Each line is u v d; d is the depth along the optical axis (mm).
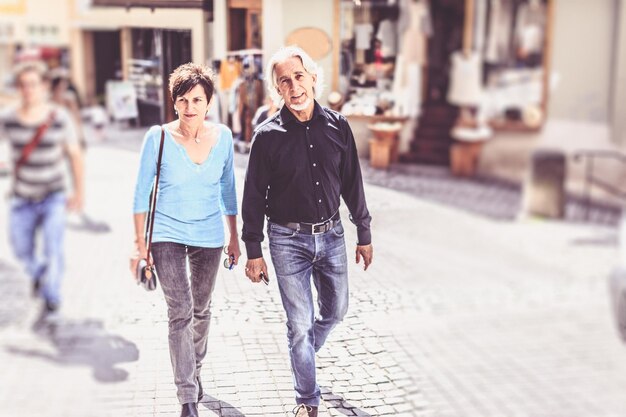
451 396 3400
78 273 3803
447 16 8531
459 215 6414
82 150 3674
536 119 8461
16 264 4027
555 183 7410
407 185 6031
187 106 2342
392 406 2980
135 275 2414
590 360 4148
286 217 2410
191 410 2430
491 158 8227
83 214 3916
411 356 3488
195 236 2432
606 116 8367
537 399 3576
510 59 8703
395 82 7281
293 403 2688
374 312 3531
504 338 4285
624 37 8367
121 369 2934
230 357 2885
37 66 3590
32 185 3850
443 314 4449
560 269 5641
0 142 3805
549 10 8523
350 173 2498
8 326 3754
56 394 3014
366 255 2605
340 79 3865
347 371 3055
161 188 2396
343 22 3926
